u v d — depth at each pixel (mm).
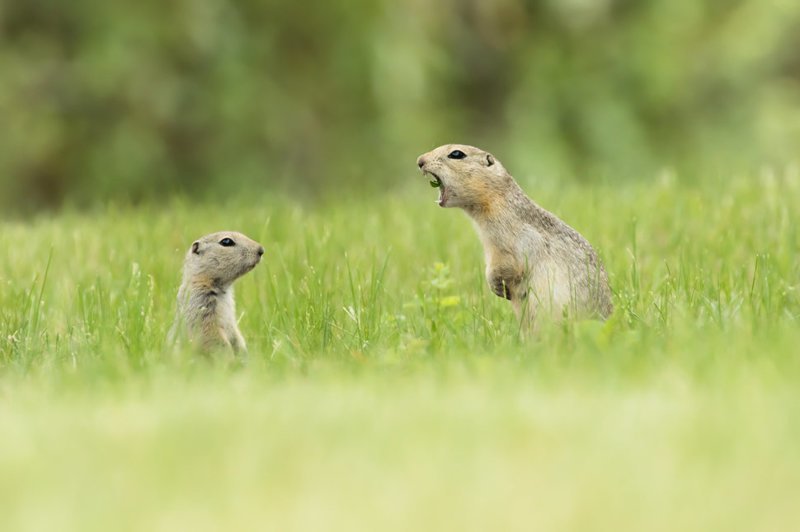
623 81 43594
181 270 13352
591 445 6758
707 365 8781
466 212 11953
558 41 44000
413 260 15375
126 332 11617
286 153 39656
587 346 9734
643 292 12781
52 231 18547
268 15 40562
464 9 44000
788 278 13492
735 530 5688
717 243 14938
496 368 8977
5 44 39188
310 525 5836
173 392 8516
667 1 43875
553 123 42312
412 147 40344
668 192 18703
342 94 40969
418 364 9492
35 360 11195
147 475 6500
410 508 5996
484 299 12883
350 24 40781
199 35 38938
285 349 11016
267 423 7266
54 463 6738
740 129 43125
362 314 11945
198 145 39531
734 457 6531
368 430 7090
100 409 8039
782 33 43625
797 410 7305
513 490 6176
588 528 5754
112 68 38125
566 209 17875
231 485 6332
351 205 20062
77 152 39031
